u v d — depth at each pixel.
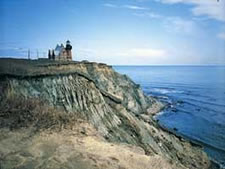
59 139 10.73
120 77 62.62
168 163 10.62
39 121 12.34
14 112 12.92
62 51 46.44
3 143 9.71
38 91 20.89
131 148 11.62
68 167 8.41
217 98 91.94
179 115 61.00
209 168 29.02
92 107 25.03
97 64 55.72
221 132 45.19
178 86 137.38
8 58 31.53
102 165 8.82
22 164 8.31
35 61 32.41
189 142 33.53
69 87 24.64
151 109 64.00
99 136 12.41
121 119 27.64
